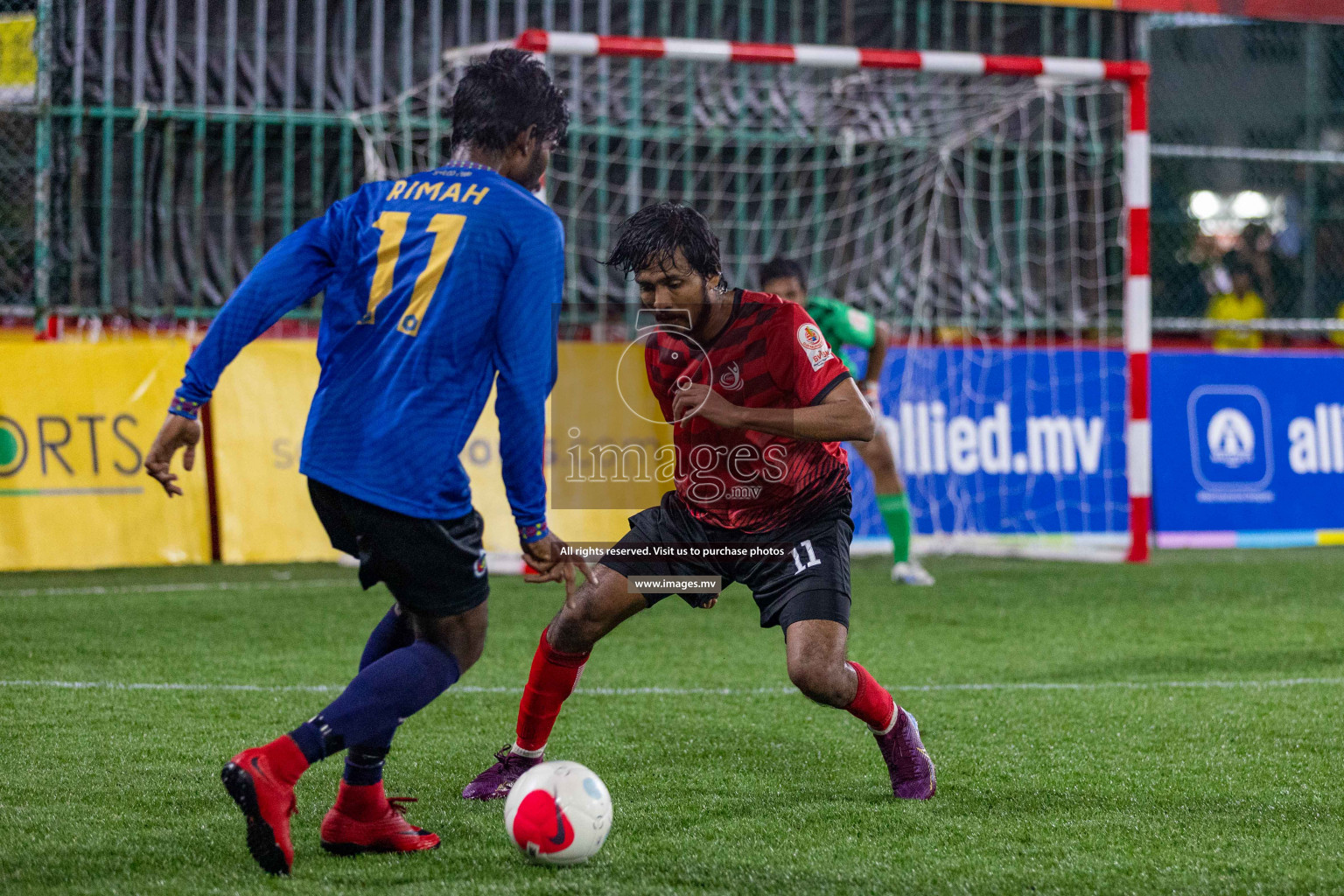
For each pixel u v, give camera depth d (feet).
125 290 115.03
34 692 55.26
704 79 129.08
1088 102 137.90
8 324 126.72
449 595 32.58
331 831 33.60
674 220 36.91
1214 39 153.79
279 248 32.55
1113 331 141.79
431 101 119.44
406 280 31.81
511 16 123.75
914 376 117.19
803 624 37.27
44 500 97.76
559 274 32.40
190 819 36.78
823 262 133.69
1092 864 33.37
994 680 60.39
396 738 48.16
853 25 132.87
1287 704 54.85
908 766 40.01
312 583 91.86
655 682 59.31
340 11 117.70
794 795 40.40
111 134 112.37
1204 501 121.70
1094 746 47.47
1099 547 115.55
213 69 115.55
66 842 34.47
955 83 126.82
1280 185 150.82
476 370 32.12
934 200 132.87
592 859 33.35
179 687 56.95
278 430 105.50
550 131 33.88
